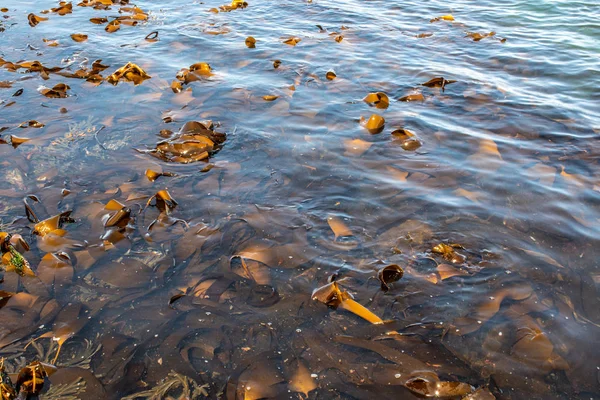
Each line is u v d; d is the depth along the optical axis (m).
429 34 6.95
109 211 3.78
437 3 8.53
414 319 3.18
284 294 3.29
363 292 3.31
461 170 4.23
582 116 4.96
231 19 7.57
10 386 2.86
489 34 6.89
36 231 3.60
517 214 3.81
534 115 4.98
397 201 3.93
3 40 6.55
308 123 4.83
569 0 8.22
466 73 5.84
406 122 4.86
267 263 3.45
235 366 2.98
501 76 5.77
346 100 5.24
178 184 4.08
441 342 3.08
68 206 3.86
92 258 3.47
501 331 3.13
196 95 5.29
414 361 3.01
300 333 3.11
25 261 3.39
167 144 4.39
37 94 5.27
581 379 2.95
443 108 5.12
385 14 7.91
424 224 3.74
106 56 6.16
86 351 3.03
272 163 4.31
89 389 2.88
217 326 3.14
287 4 8.48
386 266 3.37
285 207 3.86
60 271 3.39
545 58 6.14
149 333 3.10
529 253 3.53
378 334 3.11
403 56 6.27
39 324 3.13
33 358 3.00
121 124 4.80
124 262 3.44
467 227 3.71
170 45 6.54
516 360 3.02
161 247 3.55
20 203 3.88
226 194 3.98
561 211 3.83
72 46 6.43
